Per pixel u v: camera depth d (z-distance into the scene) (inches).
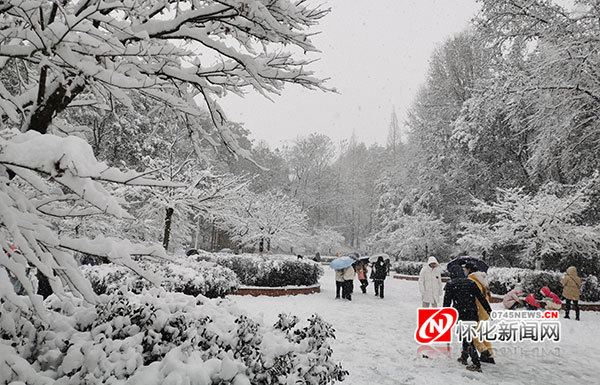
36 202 92.0
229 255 555.8
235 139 154.2
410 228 1060.5
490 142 859.4
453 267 243.8
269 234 847.7
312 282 573.0
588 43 487.2
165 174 494.0
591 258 616.4
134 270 89.2
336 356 232.5
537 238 581.0
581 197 572.7
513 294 379.9
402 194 1409.9
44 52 92.0
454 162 1003.9
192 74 133.8
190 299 142.0
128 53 100.3
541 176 783.1
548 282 502.9
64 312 129.4
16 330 108.5
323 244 1800.0
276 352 108.3
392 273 1159.0
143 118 742.5
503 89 560.1
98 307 123.3
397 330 315.3
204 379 89.7
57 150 71.3
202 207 504.4
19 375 88.5
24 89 135.8
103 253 85.9
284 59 132.5
